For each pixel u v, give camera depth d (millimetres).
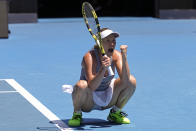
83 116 21797
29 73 33219
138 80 30531
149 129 19688
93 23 19641
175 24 74688
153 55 42125
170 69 34781
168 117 21625
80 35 59500
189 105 23891
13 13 78500
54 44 50656
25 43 51750
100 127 19938
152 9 91625
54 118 21328
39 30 66625
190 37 56656
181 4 84438
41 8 99250
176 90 27484
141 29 67000
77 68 35281
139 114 22203
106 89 19703
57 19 87062
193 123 20578
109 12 98688
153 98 25453
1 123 20438
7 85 28828
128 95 20031
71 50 45812
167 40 53781
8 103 24031
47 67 35844
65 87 19578
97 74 18688
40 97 25719
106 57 18391
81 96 19406
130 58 40250
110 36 19156
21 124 20281
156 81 30188
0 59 40250
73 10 101812
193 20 82250
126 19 84688
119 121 20562
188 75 32312
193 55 42125
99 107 20219
